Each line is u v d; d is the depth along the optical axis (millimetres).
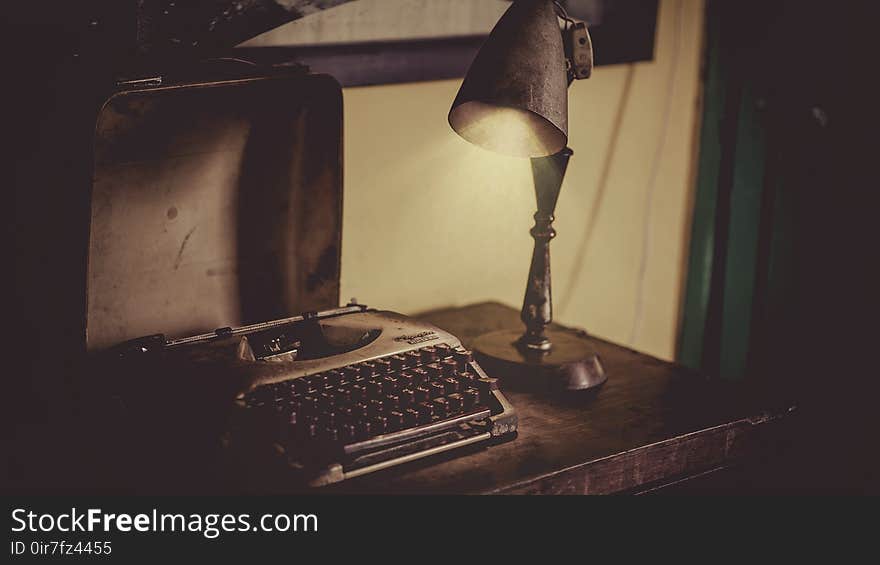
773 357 2008
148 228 1239
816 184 1915
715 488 1282
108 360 1164
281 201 1341
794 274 1965
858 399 1928
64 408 1175
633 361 1462
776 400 1337
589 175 1818
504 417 1183
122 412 1129
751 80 1906
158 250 1257
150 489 1041
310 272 1365
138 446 1105
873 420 1917
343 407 1103
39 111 1155
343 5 1418
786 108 1909
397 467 1096
